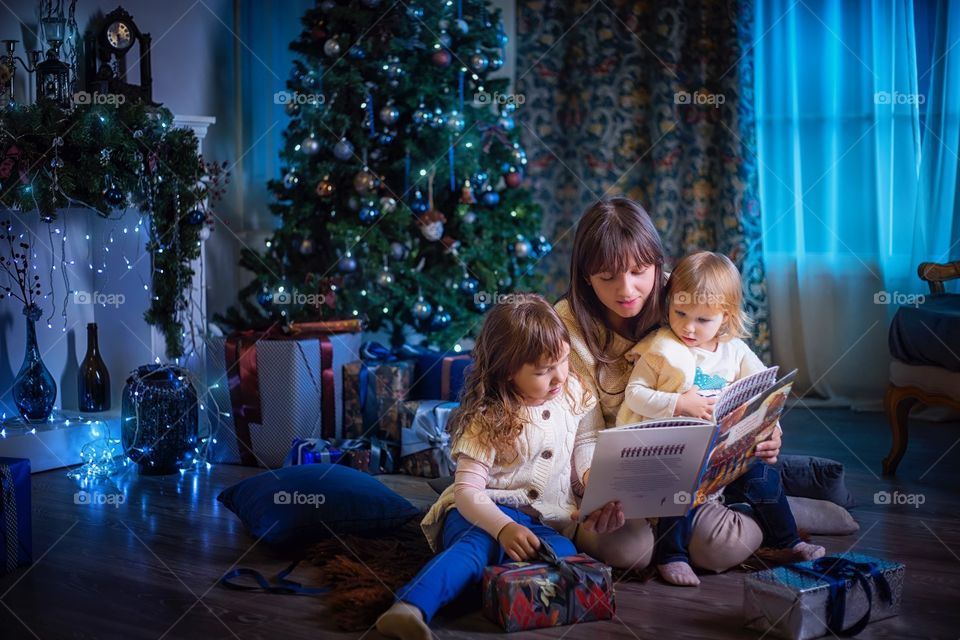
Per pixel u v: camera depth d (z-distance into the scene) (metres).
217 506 2.85
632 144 4.57
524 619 1.93
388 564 2.25
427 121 3.71
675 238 4.51
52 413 3.48
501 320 2.04
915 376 3.04
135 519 2.71
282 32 4.47
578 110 4.64
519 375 2.04
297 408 3.31
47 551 2.44
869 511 2.74
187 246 3.44
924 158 4.04
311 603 2.09
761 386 2.06
